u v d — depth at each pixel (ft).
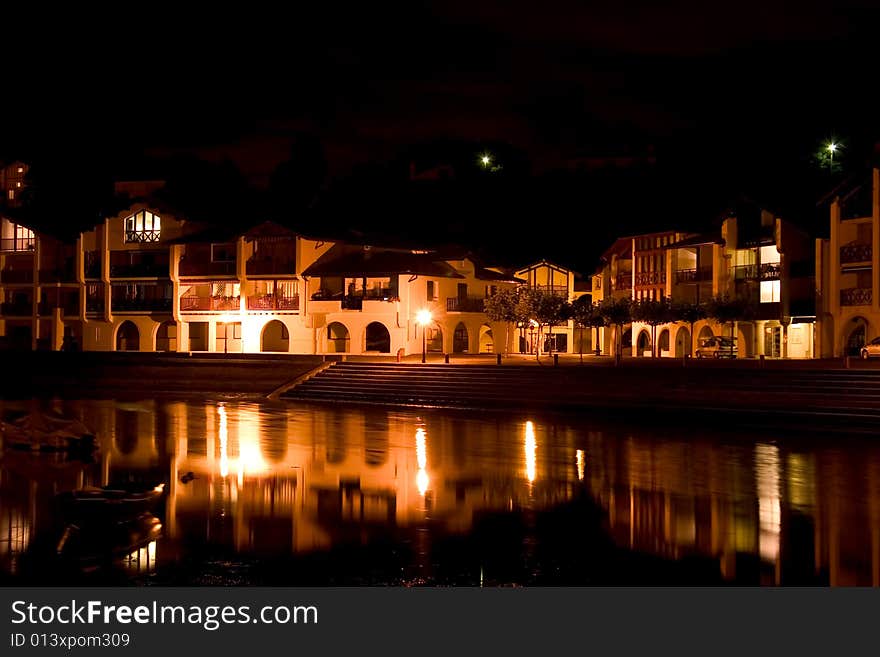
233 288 261.24
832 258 208.64
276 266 252.01
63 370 227.40
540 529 74.23
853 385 145.28
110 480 96.99
